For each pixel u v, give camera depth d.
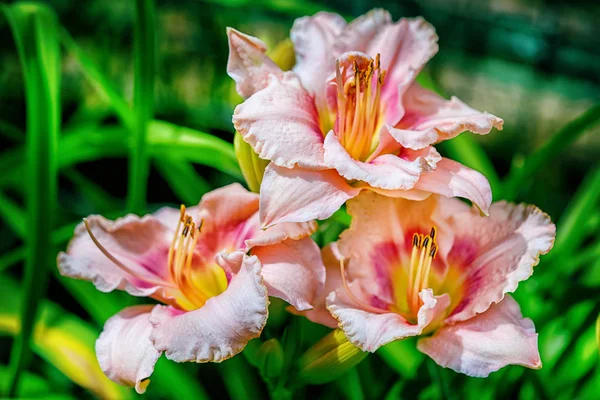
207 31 1.05
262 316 0.47
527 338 0.49
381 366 0.78
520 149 1.33
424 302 0.49
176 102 1.01
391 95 0.53
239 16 1.06
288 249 0.50
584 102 1.42
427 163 0.48
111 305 0.73
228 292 0.48
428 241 0.50
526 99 1.34
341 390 0.73
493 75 1.30
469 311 0.50
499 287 0.50
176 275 0.52
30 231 0.62
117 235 0.54
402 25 0.54
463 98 1.37
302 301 0.49
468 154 0.79
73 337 0.73
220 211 0.53
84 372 0.71
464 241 0.52
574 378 0.67
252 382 0.75
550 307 0.65
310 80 0.53
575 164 1.32
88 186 0.79
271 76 0.52
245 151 0.52
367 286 0.52
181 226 0.55
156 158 0.75
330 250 0.52
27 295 0.62
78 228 0.54
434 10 1.22
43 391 0.74
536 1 1.33
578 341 0.66
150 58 0.60
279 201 0.48
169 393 0.71
